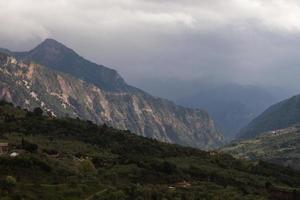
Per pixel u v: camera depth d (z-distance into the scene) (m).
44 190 195.88
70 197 197.25
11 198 180.25
